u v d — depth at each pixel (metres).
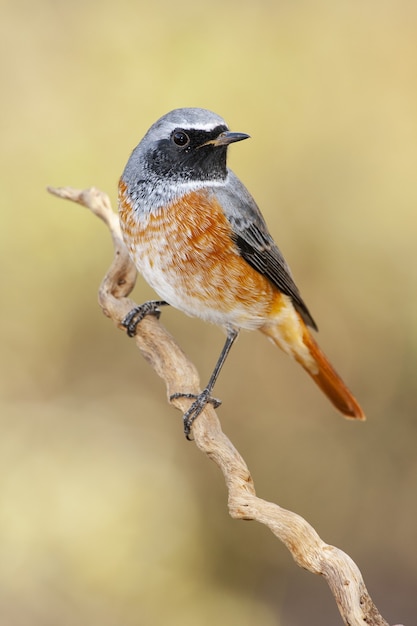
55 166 12.99
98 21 13.55
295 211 13.02
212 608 11.89
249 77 13.23
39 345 13.05
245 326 8.73
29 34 13.61
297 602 12.25
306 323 9.45
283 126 13.15
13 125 13.22
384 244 12.88
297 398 13.09
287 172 13.09
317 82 13.29
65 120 13.24
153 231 8.16
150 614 11.41
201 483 12.66
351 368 13.10
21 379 13.04
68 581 11.34
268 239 8.69
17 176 12.98
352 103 13.21
